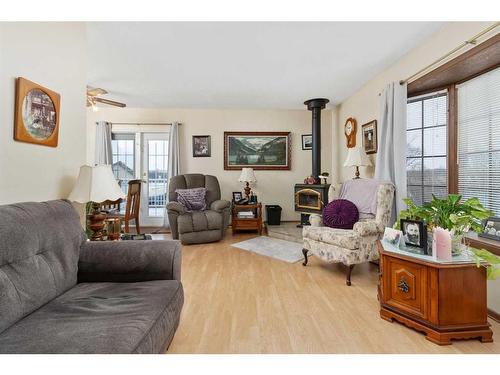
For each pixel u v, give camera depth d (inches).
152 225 208.5
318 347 62.0
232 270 114.4
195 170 207.3
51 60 74.2
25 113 64.6
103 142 195.0
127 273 63.7
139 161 204.8
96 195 71.7
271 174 209.6
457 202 69.1
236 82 144.1
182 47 104.1
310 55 112.0
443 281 63.7
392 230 81.0
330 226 121.8
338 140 194.5
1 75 59.1
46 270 51.4
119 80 139.6
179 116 205.5
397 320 72.0
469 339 64.4
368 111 145.7
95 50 106.2
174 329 54.9
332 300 86.7
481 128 92.4
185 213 161.9
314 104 176.1
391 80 122.8
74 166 84.5
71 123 82.9
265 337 65.9
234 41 99.7
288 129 209.8
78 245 64.2
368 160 138.2
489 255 64.5
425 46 100.1
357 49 106.7
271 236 177.5
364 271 114.6
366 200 119.0
